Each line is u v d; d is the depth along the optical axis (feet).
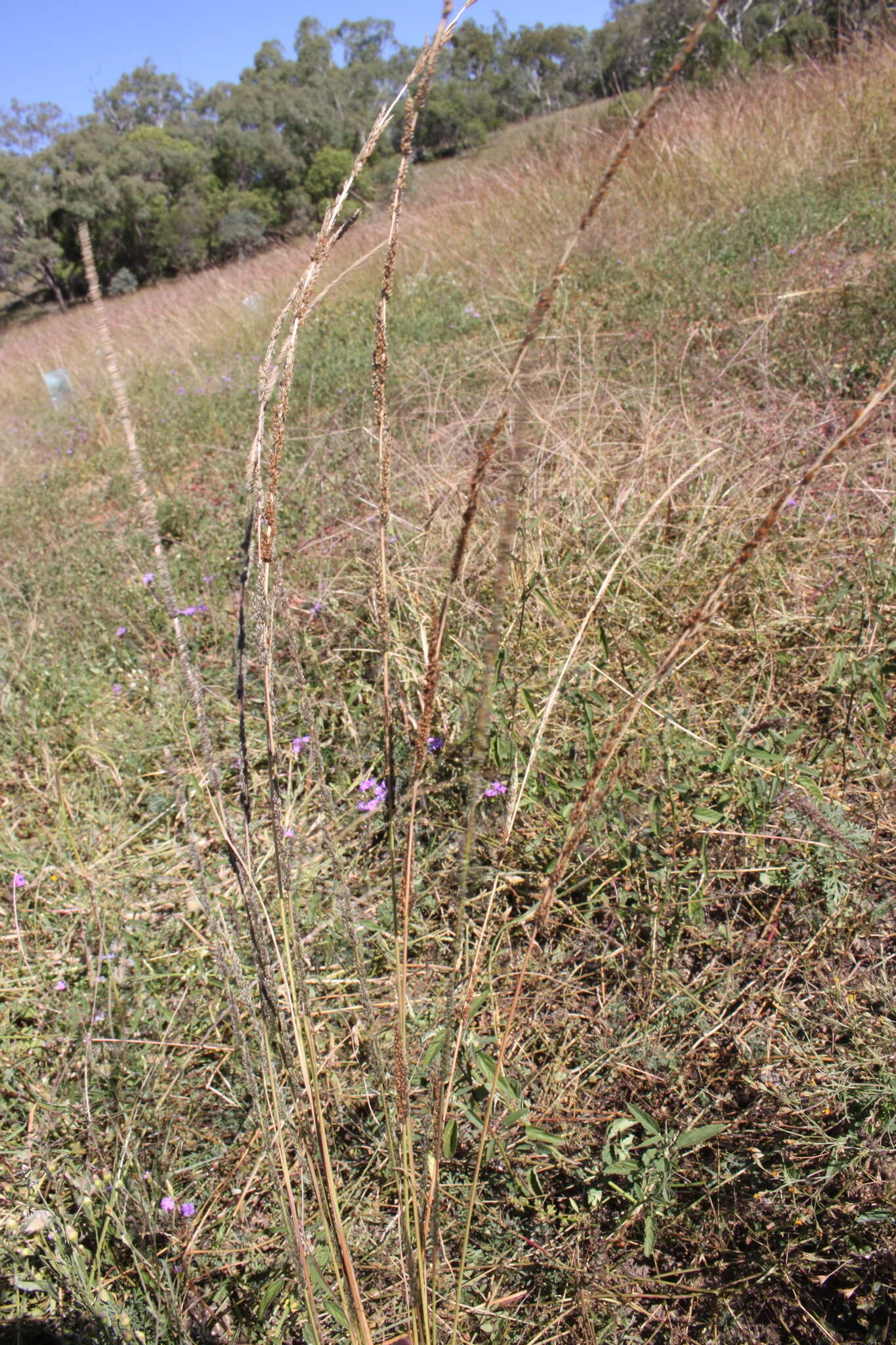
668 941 6.14
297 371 18.70
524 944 6.49
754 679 7.97
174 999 6.64
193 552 12.87
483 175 30.17
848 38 28.25
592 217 2.19
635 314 15.97
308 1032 3.76
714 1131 4.84
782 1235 4.75
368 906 6.94
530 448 10.64
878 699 6.75
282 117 108.99
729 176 22.07
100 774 9.09
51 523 16.16
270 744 3.35
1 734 9.86
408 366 16.49
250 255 86.17
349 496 12.55
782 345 13.08
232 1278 5.01
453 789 7.43
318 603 9.73
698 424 11.22
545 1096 5.56
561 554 9.48
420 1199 4.46
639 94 27.14
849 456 10.03
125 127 161.58
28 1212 5.51
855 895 6.09
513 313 18.35
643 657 8.09
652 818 6.32
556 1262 4.83
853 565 8.59
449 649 8.41
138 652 11.14
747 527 9.25
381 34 194.29
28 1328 5.02
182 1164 5.64
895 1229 4.61
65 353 33.91
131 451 2.88
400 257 25.94
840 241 16.78
